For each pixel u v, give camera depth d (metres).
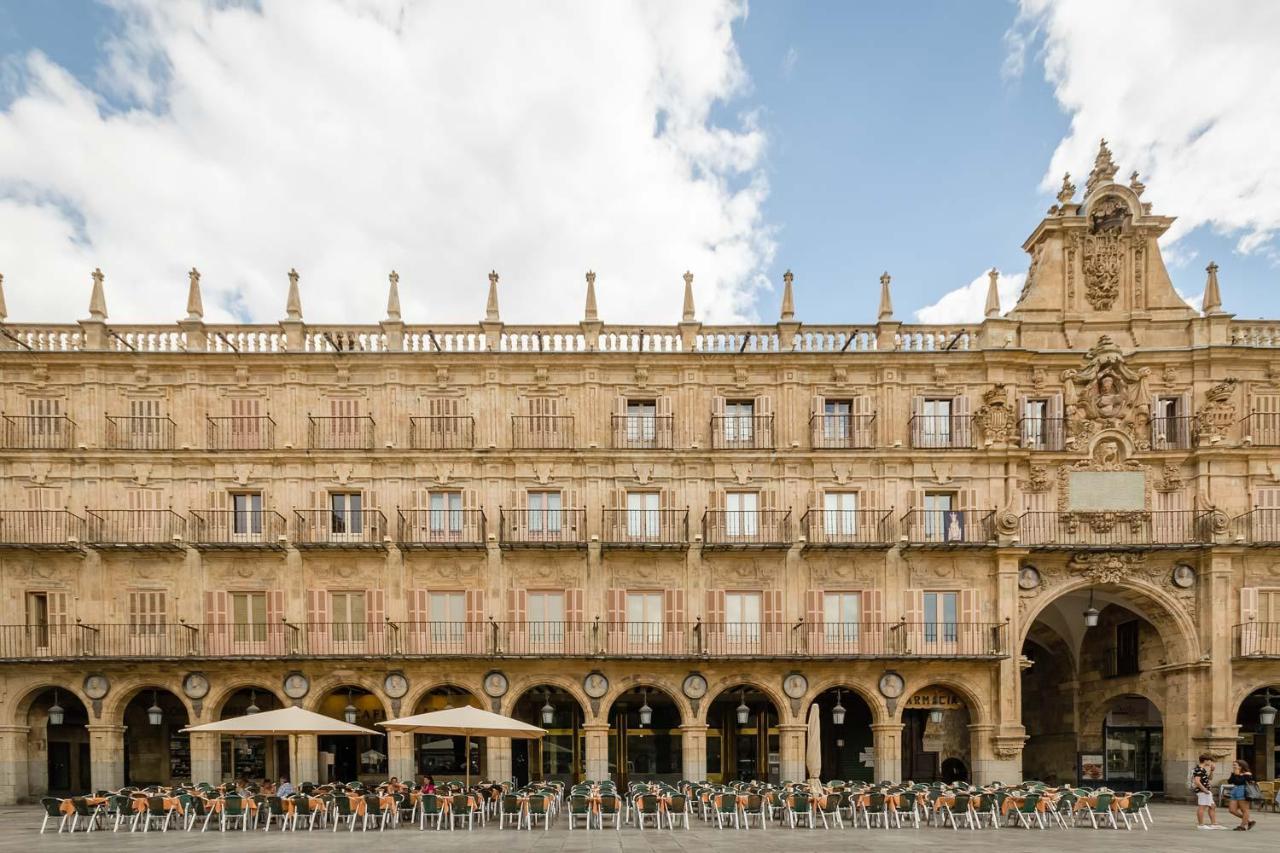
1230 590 34.91
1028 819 25.19
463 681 34.38
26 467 35.03
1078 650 41.22
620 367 36.47
